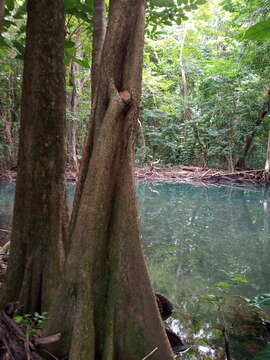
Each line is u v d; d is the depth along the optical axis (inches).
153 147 936.3
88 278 91.4
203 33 848.3
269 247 254.8
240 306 157.3
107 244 94.8
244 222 339.3
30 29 115.8
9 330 96.0
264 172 657.0
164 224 324.5
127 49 98.6
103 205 92.5
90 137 97.9
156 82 815.7
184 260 222.7
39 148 115.8
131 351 92.4
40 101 114.8
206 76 795.4
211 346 121.9
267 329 135.7
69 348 89.5
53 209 118.0
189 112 895.7
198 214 374.9
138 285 94.5
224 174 688.4
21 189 117.8
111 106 92.5
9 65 492.4
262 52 579.8
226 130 748.6
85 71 725.9
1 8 94.1
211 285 181.8
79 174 98.6
